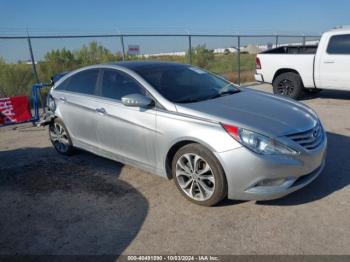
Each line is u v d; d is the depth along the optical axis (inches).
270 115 139.4
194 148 137.3
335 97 379.6
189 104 147.6
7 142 266.7
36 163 209.6
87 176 183.9
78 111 191.9
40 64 439.8
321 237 117.3
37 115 316.5
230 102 153.3
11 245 125.0
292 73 367.2
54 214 145.6
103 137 179.3
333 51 329.4
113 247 120.2
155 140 150.4
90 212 145.3
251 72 661.3
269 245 115.0
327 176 164.1
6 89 417.7
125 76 170.4
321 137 144.2
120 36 434.0
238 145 126.5
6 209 152.8
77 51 474.9
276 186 128.6
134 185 168.7
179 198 151.7
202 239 121.0
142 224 133.2
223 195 135.1
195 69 191.9
